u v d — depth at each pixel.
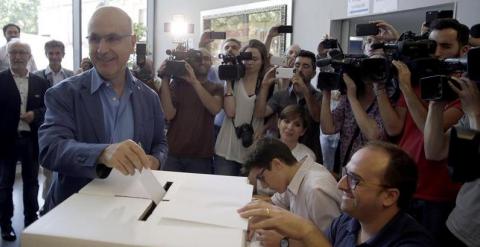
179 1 5.64
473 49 1.03
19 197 3.48
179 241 0.69
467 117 1.33
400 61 1.61
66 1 5.04
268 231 0.86
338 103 2.26
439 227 1.54
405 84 1.57
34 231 0.70
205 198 0.90
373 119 1.87
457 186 1.52
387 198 0.96
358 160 0.99
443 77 1.28
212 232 0.74
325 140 2.45
